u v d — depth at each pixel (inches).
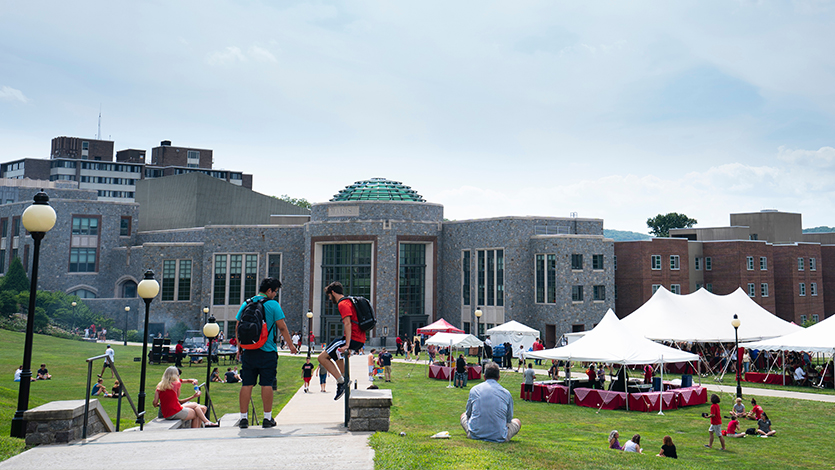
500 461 389.1
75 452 337.4
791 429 880.9
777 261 2891.2
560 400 1104.2
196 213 3102.9
